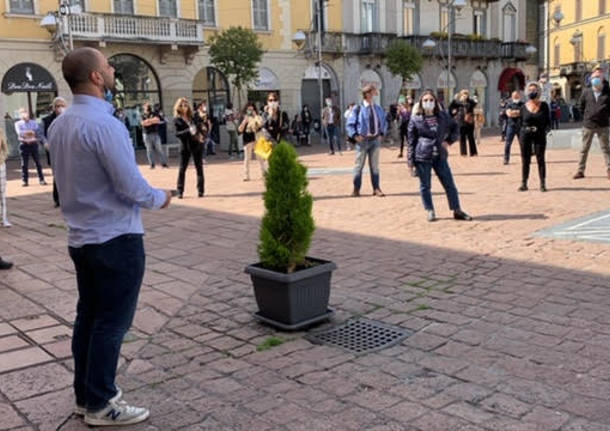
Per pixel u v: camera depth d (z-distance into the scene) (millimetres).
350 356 4492
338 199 11539
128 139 3354
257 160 22297
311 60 35125
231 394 3967
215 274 6789
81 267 3500
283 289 4922
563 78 60406
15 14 25703
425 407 3695
